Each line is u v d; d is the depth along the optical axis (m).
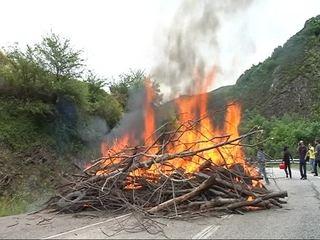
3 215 11.16
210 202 9.07
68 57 27.17
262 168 15.34
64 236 6.62
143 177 10.30
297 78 94.94
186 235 6.54
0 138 23.23
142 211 8.86
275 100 94.44
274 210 9.51
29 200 17.22
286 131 56.56
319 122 58.84
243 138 11.15
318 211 9.27
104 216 9.18
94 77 32.94
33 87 25.95
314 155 23.16
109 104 32.28
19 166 22.64
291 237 6.36
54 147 25.91
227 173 10.27
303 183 16.67
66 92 27.20
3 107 25.00
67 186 11.15
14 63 26.08
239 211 9.03
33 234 6.93
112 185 9.91
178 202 9.18
